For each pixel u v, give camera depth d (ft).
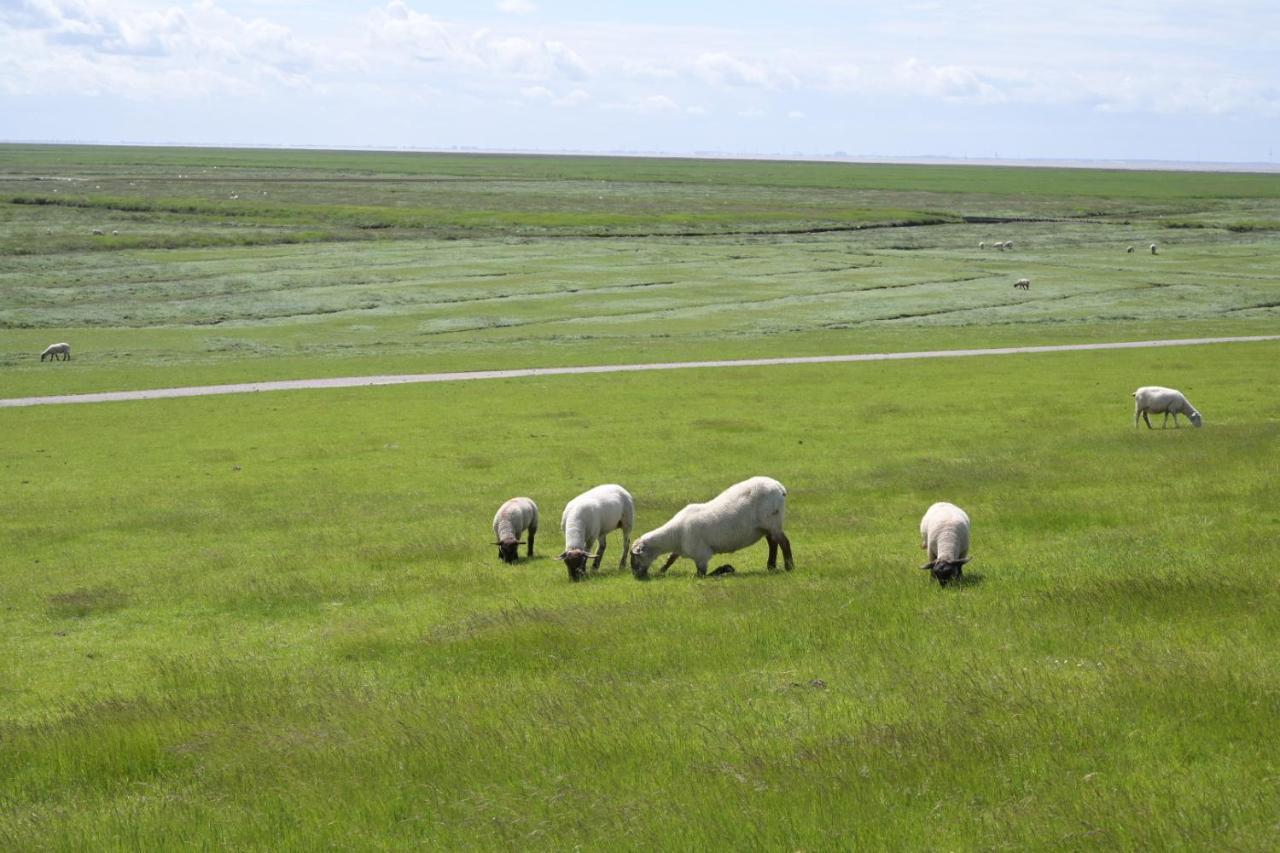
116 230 474.08
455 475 134.82
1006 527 89.66
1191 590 59.26
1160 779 35.12
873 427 161.79
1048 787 35.27
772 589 68.08
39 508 121.08
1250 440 131.54
